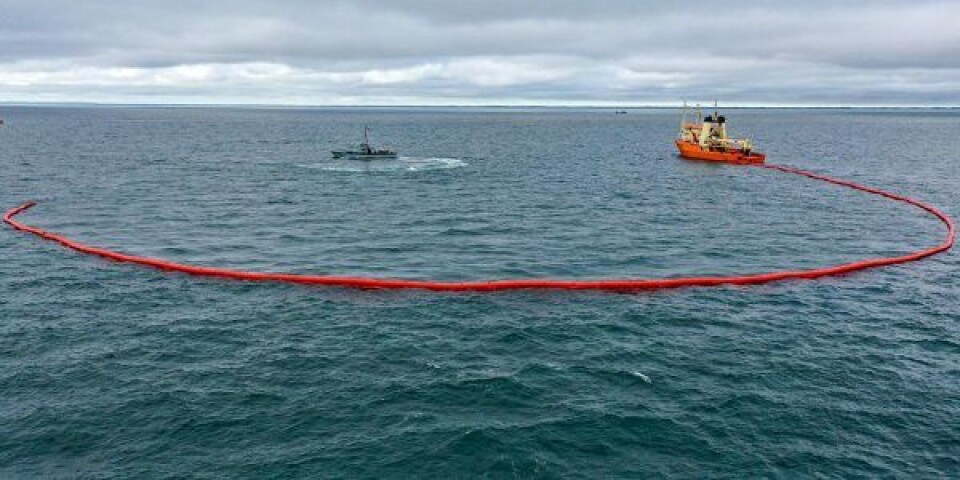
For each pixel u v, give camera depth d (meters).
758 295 42.97
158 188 86.81
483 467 24.36
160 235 58.75
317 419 27.41
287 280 45.22
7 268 47.44
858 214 71.38
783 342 35.31
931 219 68.88
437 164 121.62
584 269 48.62
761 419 27.64
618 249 54.72
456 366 32.12
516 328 36.81
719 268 49.03
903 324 38.03
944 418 27.89
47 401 28.77
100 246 54.16
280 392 29.59
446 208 73.62
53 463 24.56
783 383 30.73
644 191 87.25
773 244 56.91
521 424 27.02
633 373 31.50
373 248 54.69
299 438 26.09
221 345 34.50
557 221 66.44
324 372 31.45
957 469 24.53
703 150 126.38
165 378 30.84
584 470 24.27
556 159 133.88
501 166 119.06
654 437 26.25
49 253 51.84
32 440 25.94
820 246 56.31
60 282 44.34
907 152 154.38
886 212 72.75
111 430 26.62
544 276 46.75
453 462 24.59
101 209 70.81
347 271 47.56
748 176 103.75
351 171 108.12
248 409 28.17
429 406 28.41
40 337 35.28
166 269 47.78
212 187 88.31
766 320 38.47
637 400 29.03
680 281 44.81
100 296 41.75
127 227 61.91
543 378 30.98
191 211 70.50
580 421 27.28
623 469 24.33
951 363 33.03
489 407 28.38
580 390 29.88
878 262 50.31
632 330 36.75
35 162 115.62
